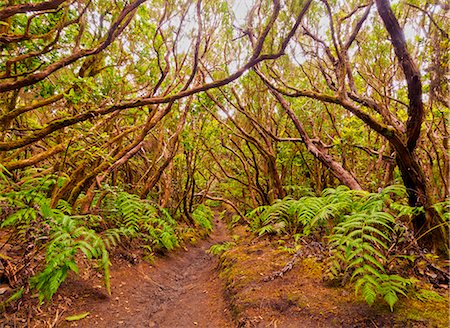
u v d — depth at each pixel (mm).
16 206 3096
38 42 3836
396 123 3973
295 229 4816
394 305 2367
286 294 2871
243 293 3117
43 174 4438
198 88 3156
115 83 4773
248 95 7438
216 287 3926
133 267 4430
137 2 2791
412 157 3346
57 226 2877
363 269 2416
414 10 4457
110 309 3062
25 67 3973
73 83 3822
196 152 9156
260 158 9609
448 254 3100
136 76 5406
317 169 7504
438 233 3168
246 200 11562
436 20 4125
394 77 5512
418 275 2770
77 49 3436
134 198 5520
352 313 2400
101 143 4773
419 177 3334
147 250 5281
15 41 2910
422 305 2334
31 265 2855
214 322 3012
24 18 3623
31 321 2498
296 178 9148
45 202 3186
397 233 2840
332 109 6656
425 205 3248
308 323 2447
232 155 10773
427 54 4176
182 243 7219
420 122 3182
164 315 3268
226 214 14945
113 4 3746
